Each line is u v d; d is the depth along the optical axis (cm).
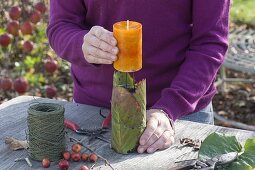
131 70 165
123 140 170
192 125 192
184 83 190
